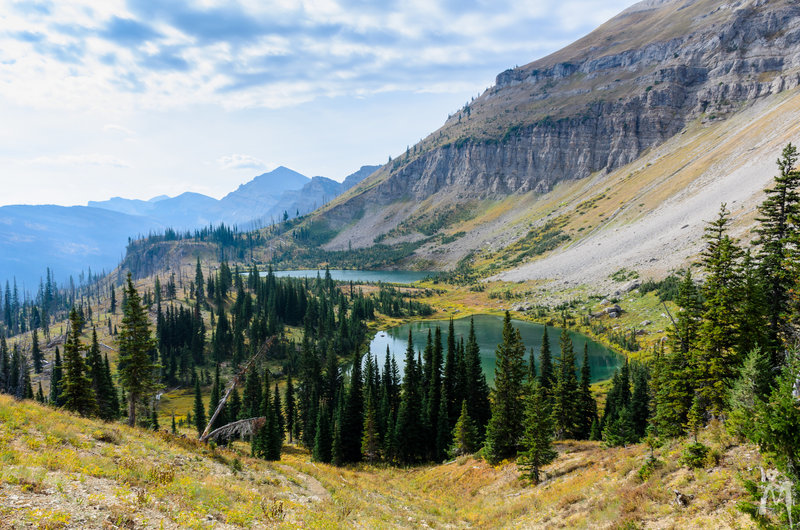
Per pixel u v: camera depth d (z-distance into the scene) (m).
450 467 47.84
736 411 20.55
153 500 15.15
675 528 16.33
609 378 105.75
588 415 62.88
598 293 178.00
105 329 168.62
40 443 17.92
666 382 38.09
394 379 77.12
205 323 167.62
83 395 48.28
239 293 186.88
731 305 31.78
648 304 147.50
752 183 184.50
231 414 75.94
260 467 28.42
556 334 152.12
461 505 34.00
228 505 17.66
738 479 17.09
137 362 46.31
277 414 73.94
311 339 148.75
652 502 19.20
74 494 13.59
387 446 57.09
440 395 66.44
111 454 19.89
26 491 12.77
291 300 178.50
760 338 30.48
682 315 38.44
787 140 193.50
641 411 60.38
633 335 128.62
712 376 32.00
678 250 173.50
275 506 18.50
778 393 14.45
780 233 33.41
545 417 34.03
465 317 196.38
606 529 18.66
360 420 62.56
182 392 115.44
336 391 86.62
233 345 138.50
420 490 41.12
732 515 15.29
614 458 30.27
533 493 30.50
